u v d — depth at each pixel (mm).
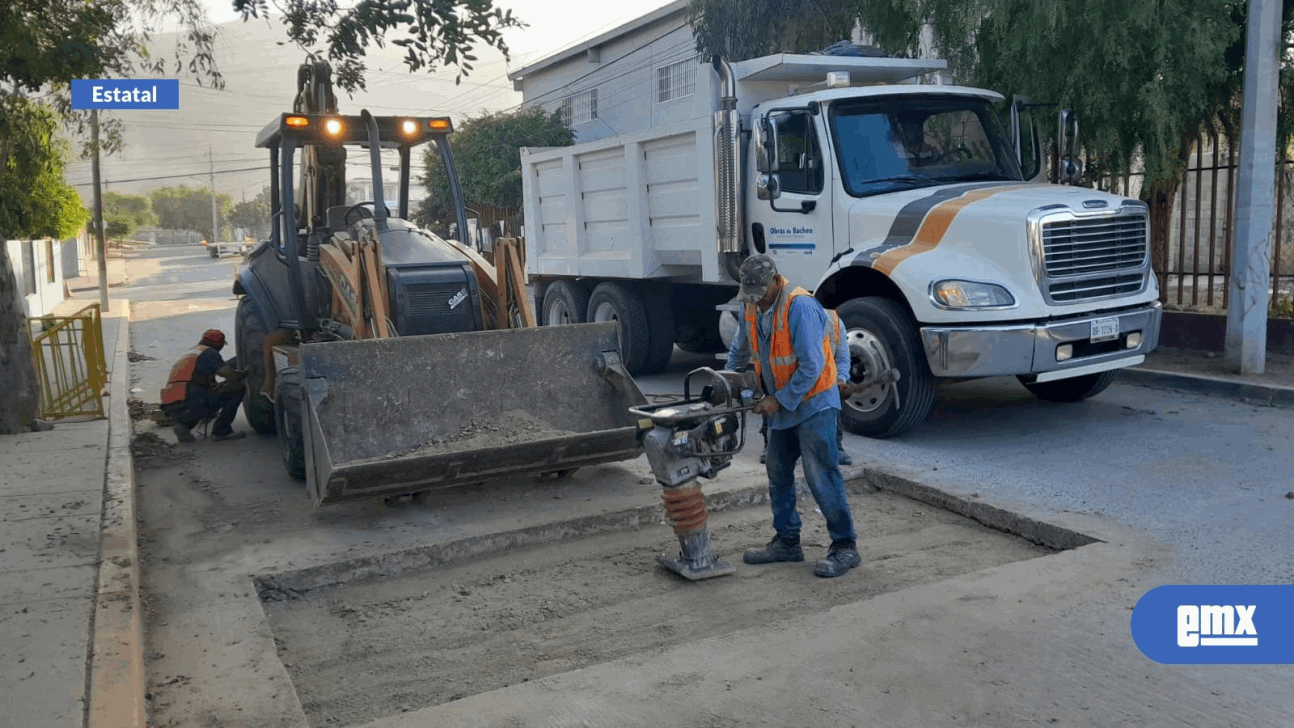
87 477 7062
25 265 22812
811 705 3734
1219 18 9500
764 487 6727
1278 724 3525
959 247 7664
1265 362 9766
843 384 5371
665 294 11305
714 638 4367
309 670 4461
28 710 3672
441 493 6805
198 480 7422
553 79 35250
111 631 4367
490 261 8297
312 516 6391
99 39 8922
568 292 12367
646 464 7469
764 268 5098
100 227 24250
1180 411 8672
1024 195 7770
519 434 6621
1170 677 3883
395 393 6598
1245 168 9242
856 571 5422
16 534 5762
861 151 8469
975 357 7344
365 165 9516
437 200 33469
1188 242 12680
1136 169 11547
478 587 5402
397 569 5629
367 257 6934
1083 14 9594
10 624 4457
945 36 11211
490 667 4422
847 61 9234
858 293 8477
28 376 8727
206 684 4125
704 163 9312
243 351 8836
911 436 8156
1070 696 3750
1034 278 7379
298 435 6934
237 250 63094
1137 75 9930
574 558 5789
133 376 13125
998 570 5062
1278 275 10656
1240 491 6250
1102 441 7723
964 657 4086
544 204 12570
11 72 8773
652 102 30094
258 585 5305
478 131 32969
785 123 8844
